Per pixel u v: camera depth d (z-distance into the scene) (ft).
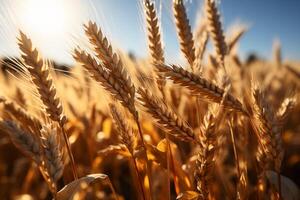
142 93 0.77
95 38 0.75
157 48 0.90
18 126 0.75
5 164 2.05
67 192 0.75
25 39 0.73
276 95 2.13
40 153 0.74
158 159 0.94
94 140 1.39
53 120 0.77
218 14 1.16
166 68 0.78
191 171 0.99
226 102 0.78
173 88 1.05
